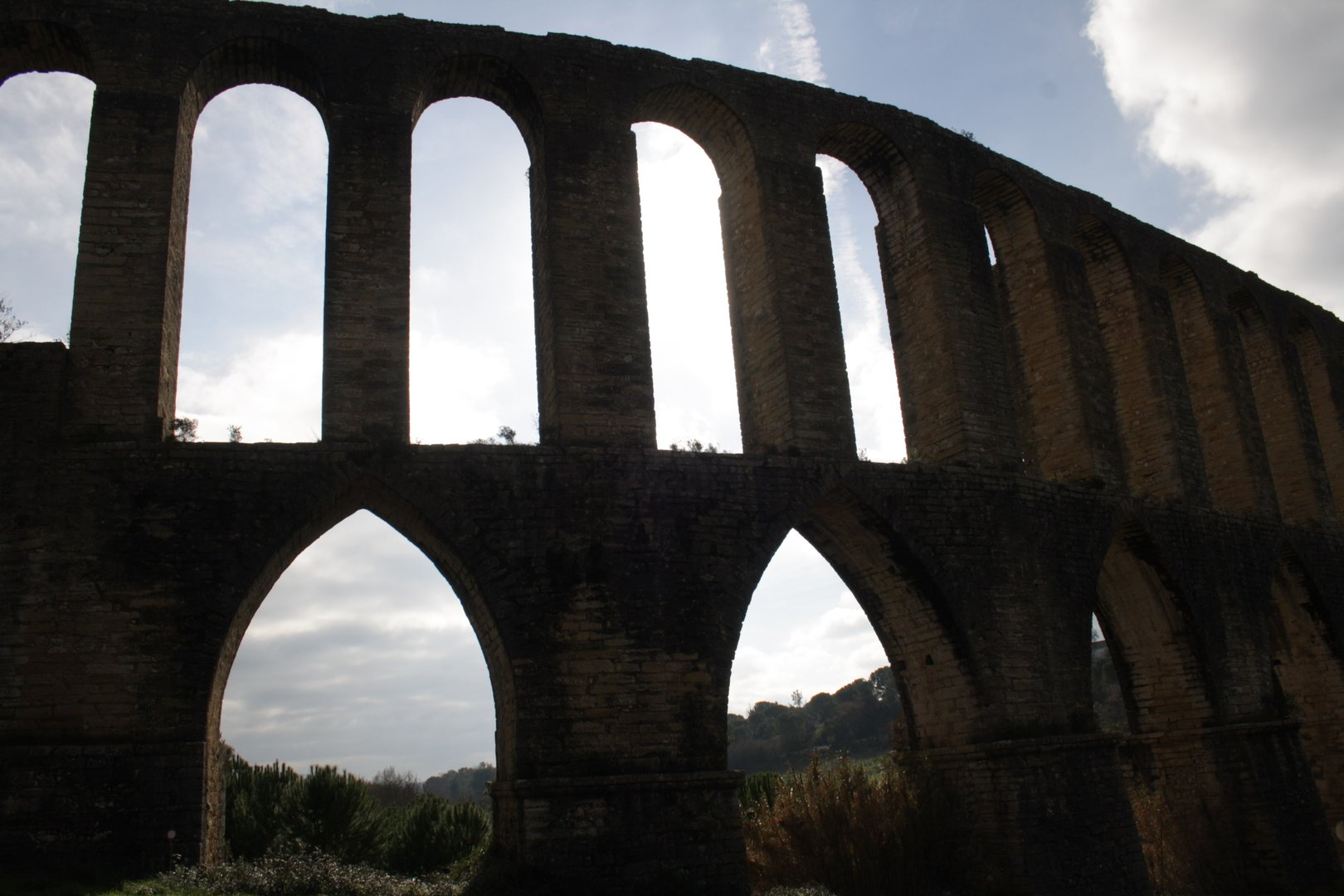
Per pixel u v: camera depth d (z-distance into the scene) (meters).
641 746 16.06
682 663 16.67
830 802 19.62
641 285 18.77
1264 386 30.28
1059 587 20.61
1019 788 18.42
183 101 17.44
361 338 16.95
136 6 17.48
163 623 14.78
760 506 18.05
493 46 19.22
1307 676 28.12
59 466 15.13
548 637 16.16
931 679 20.06
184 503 15.30
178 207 17.20
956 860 19.05
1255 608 24.67
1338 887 22.64
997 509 20.31
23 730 14.07
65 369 15.58
